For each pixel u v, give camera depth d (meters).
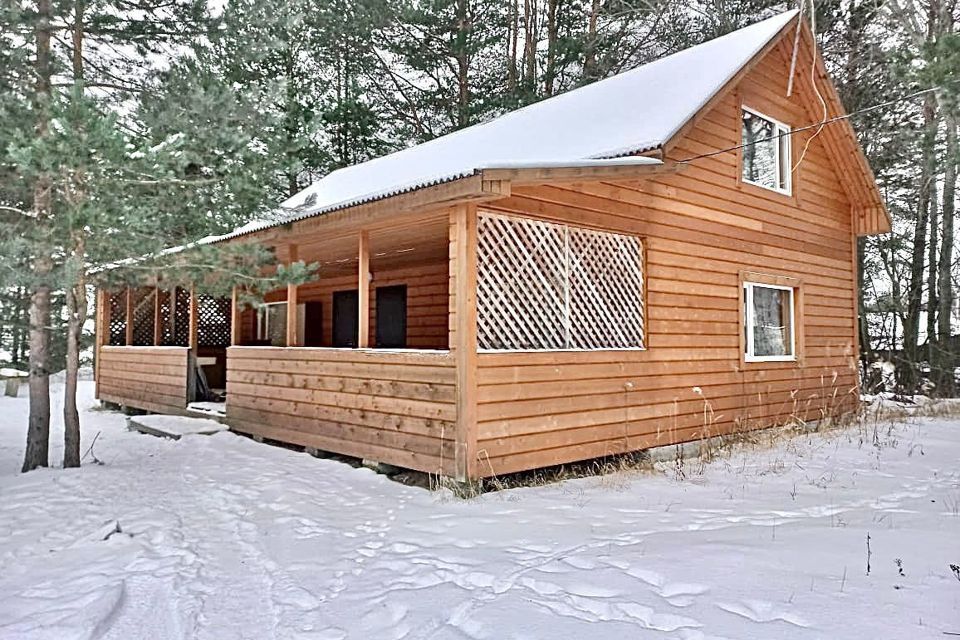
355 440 6.90
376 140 18.67
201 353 12.67
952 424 10.12
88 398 15.66
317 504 5.39
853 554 3.46
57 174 5.16
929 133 11.04
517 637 2.66
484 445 5.70
